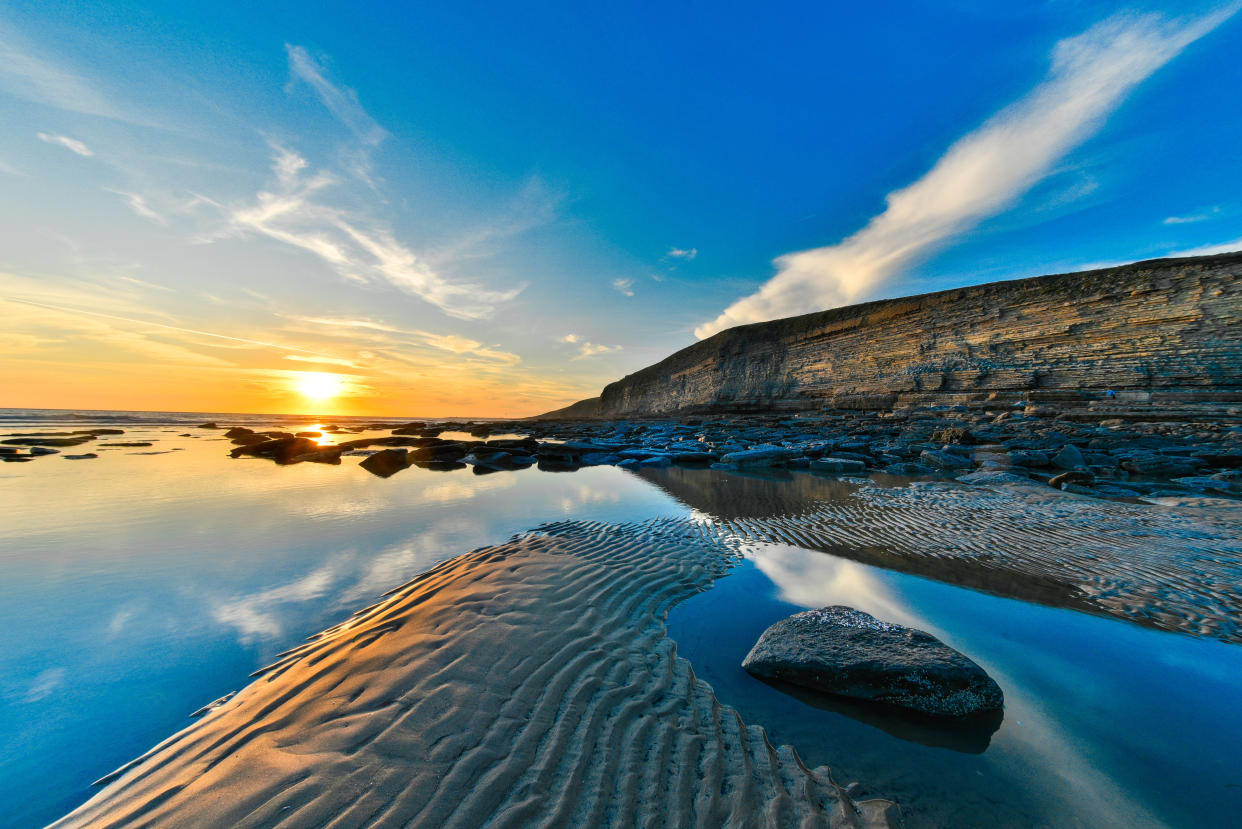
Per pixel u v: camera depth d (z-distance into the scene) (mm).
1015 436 21031
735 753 2906
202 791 2352
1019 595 5484
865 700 3482
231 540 7465
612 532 8016
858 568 6461
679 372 77500
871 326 45344
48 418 50625
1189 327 26734
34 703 3287
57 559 6496
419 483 13781
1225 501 9992
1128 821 2488
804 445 19969
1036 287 34656
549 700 3189
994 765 2883
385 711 2912
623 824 2295
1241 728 3217
